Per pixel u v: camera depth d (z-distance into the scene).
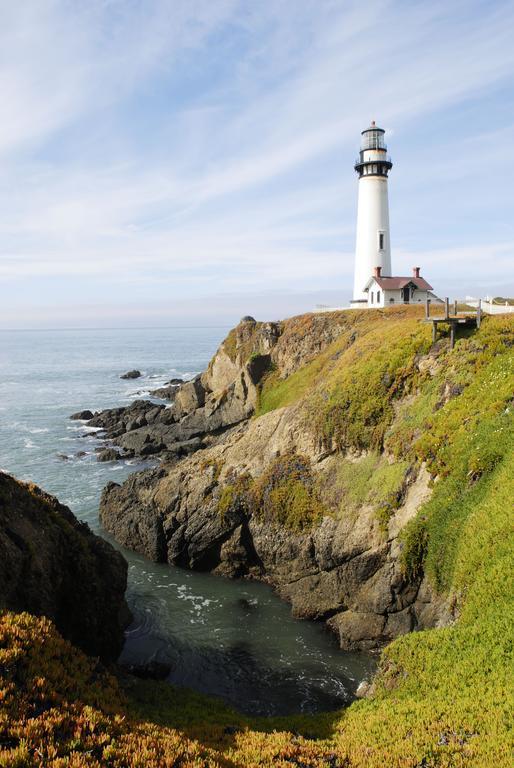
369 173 69.81
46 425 85.12
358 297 72.19
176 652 28.86
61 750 12.82
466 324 38.09
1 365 183.00
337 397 39.28
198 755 14.49
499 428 27.98
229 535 39.03
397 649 21.55
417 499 29.88
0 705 13.61
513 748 14.70
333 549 32.66
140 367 169.75
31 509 25.16
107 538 44.12
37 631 17.47
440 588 25.80
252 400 61.66
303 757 15.55
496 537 22.83
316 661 27.98
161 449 67.00
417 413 34.69
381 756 15.44
